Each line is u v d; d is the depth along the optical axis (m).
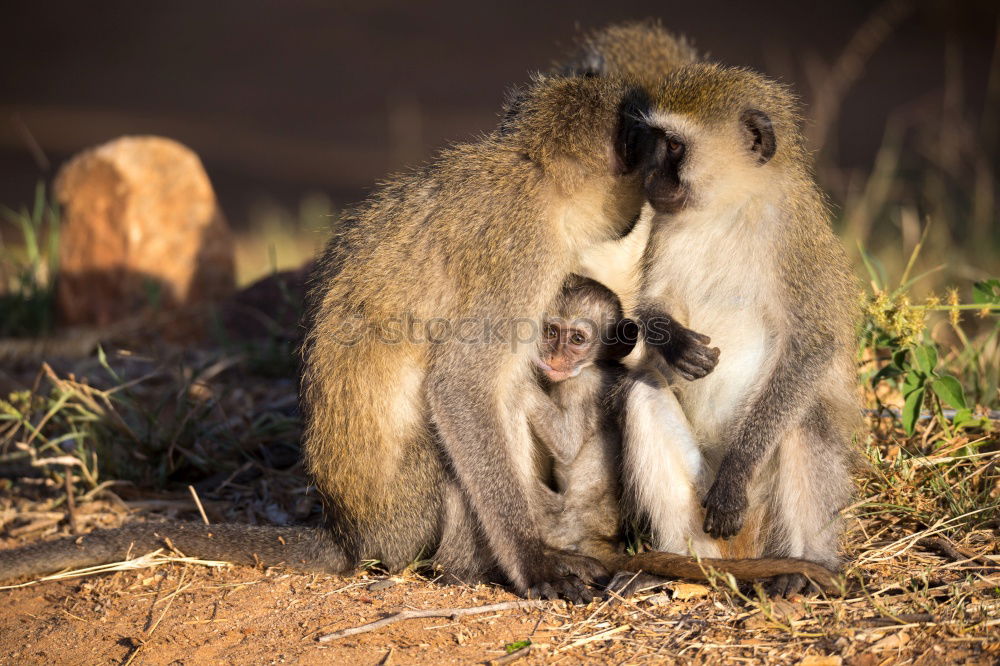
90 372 13.60
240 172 39.00
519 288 8.80
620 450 9.30
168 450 11.38
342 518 9.24
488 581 8.92
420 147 40.44
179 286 15.68
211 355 14.02
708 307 9.16
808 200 8.98
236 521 10.55
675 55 13.94
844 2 53.34
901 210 18.83
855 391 9.20
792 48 47.44
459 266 8.92
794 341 8.75
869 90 41.16
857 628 7.24
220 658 7.64
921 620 7.25
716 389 9.16
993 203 20.11
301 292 13.77
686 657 7.15
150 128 45.72
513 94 10.58
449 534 9.09
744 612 7.63
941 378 9.35
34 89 52.41
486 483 8.73
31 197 34.22
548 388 9.84
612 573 8.66
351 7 63.41
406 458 9.16
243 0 65.00
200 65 56.44
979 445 9.49
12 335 15.56
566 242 9.14
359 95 50.97
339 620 8.06
